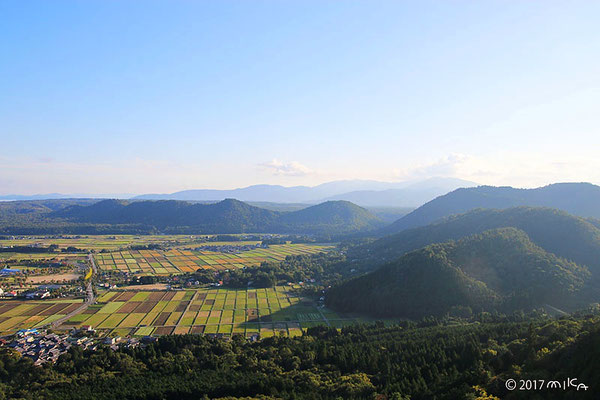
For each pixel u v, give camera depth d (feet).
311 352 430.61
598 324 309.42
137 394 354.33
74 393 357.00
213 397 354.33
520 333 384.47
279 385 360.28
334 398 320.09
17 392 371.15
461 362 343.67
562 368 266.16
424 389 305.53
